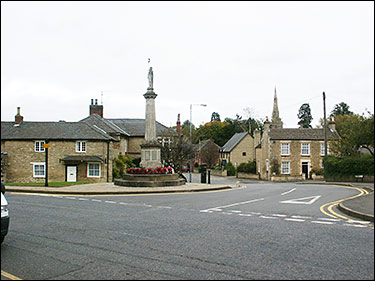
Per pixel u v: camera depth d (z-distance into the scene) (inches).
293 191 860.0
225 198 679.7
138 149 1899.6
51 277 229.1
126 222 414.3
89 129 1520.7
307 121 3823.8
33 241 323.3
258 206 554.3
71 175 1444.4
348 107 3420.3
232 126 3560.5
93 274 234.5
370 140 1309.1
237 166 2508.6
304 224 398.0
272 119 2824.8
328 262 256.4
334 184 1251.2
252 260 261.9
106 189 821.2
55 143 1440.7
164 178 949.2
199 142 3390.7
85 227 385.1
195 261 260.8
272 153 1953.7
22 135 1449.3
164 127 1959.9
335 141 1708.9
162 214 474.0
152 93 983.0
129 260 264.7
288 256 271.3
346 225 391.2
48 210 511.2
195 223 406.6
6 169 1425.9
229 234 347.3
